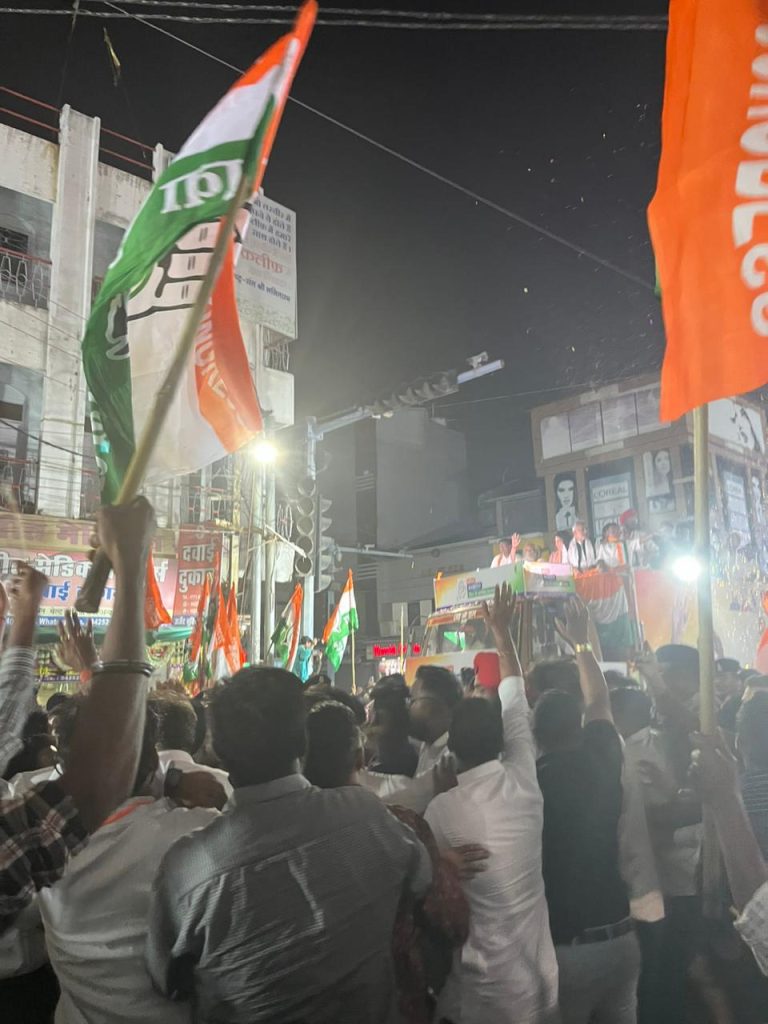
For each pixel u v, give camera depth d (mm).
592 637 6062
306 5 3219
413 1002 2518
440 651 12344
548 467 36250
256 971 2316
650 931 4133
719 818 2750
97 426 3385
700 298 3576
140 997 2602
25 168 19188
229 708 2545
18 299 18781
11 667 2455
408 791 3980
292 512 20234
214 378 3660
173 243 3225
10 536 16812
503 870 3258
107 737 1703
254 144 3127
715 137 3688
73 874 2662
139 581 1820
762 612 13219
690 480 31984
